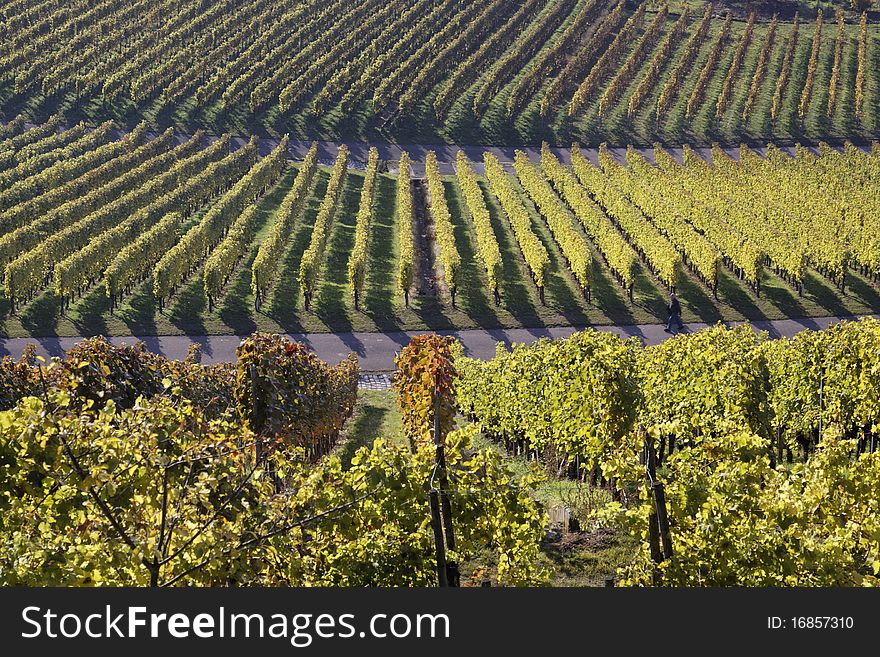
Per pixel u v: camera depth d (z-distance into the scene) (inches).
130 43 5807.1
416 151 5039.4
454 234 3757.4
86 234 3221.0
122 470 595.2
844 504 790.5
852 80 5944.9
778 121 5457.7
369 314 2987.2
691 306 3073.3
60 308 2898.6
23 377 1337.4
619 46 6274.6
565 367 1386.6
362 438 1958.7
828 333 1621.6
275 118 5241.1
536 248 3142.2
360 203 4005.9
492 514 816.3
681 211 3799.2
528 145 5162.4
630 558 983.6
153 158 4306.1
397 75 5482.3
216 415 1346.0
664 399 1555.1
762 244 3361.2
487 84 5452.8
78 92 5128.0
